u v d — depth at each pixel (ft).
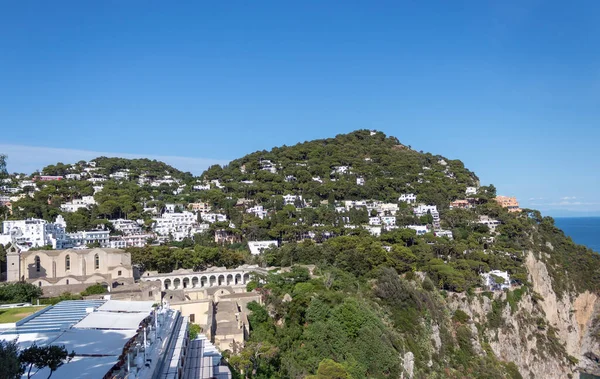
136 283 400.47
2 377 94.58
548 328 581.12
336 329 336.49
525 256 629.10
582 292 653.71
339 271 465.06
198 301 315.99
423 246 603.67
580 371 596.70
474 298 512.22
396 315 417.49
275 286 397.80
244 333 303.68
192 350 210.18
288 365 294.05
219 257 529.45
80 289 359.05
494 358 468.34
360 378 309.83
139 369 130.21
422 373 378.94
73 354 117.70
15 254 371.15
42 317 176.24
